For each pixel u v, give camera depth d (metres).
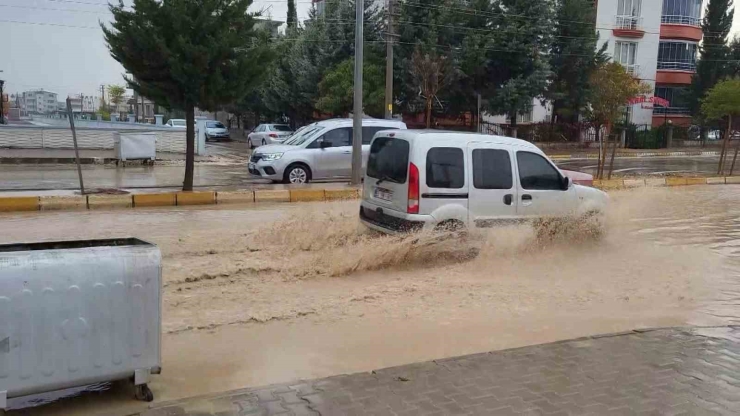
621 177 21.39
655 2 43.34
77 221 10.90
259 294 6.68
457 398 4.14
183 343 5.21
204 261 7.93
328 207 13.31
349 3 36.59
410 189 8.16
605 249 9.57
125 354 3.89
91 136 23.16
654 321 6.11
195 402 4.01
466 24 34.47
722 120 33.72
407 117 38.28
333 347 5.16
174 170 21.27
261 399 4.07
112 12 13.39
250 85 14.17
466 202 8.44
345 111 35.31
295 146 17.41
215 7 13.44
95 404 3.97
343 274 7.60
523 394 4.22
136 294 3.92
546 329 5.76
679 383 4.46
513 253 8.80
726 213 13.70
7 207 11.88
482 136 8.76
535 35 34.41
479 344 5.29
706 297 7.07
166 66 13.37
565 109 38.84
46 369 3.65
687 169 26.05
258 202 14.05
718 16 46.56
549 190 9.15
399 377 4.47
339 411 3.92
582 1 37.12
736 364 4.85
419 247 8.09
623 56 43.31
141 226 10.48
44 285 3.63
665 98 46.81
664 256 9.16
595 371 4.65
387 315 6.09
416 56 30.42
